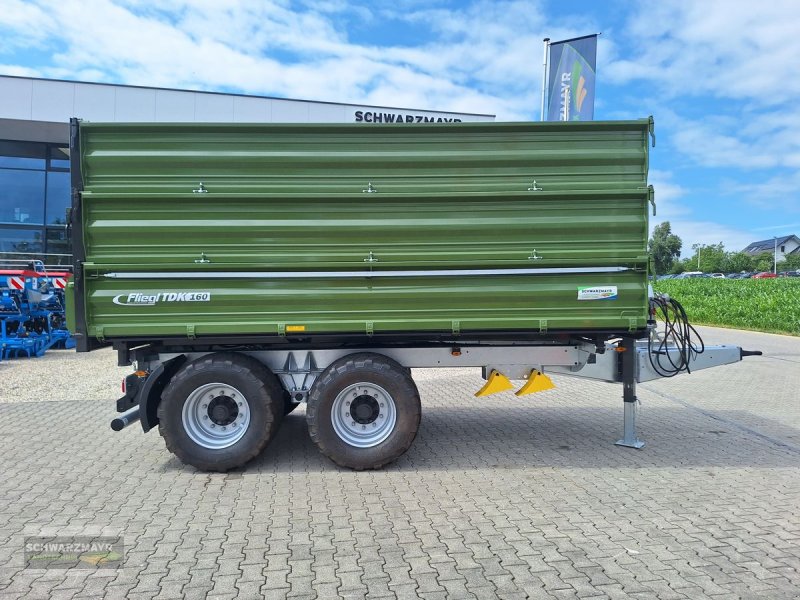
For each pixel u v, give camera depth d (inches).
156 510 170.9
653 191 202.1
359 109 714.8
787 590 127.2
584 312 205.9
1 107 644.1
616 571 135.3
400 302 203.2
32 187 759.1
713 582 130.5
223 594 124.6
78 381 384.2
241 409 204.8
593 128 201.5
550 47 501.4
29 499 179.2
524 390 220.5
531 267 204.1
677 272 3260.3
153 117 672.4
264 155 198.4
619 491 187.6
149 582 129.6
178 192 197.6
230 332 200.7
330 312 202.4
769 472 207.2
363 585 128.7
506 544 149.2
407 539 151.9
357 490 187.9
